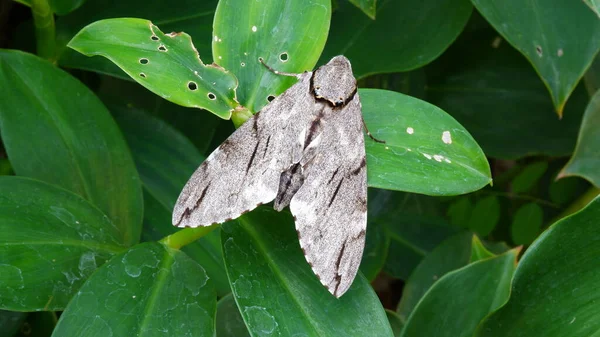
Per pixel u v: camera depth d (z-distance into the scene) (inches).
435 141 12.7
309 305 12.3
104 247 12.9
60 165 13.7
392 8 16.1
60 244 12.6
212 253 14.5
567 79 15.2
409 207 19.1
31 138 13.6
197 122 16.9
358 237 12.8
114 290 12.0
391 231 18.6
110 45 12.3
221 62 12.8
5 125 13.5
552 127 18.3
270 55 12.9
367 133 12.7
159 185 15.1
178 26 15.1
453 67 18.7
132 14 15.2
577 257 12.8
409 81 18.0
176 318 12.0
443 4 16.0
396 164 12.5
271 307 12.1
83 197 13.6
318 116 12.9
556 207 18.7
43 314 14.1
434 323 13.8
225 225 12.6
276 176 12.8
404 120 12.8
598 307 12.6
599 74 17.4
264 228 12.7
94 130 14.0
